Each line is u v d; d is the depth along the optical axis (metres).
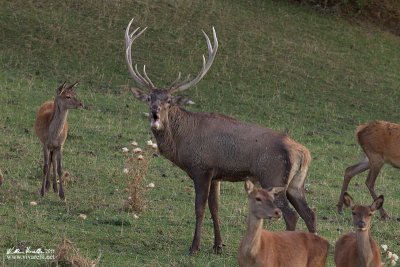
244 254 19.36
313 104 46.91
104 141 36.22
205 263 22.41
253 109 44.94
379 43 57.38
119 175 31.30
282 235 20.08
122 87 45.38
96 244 23.00
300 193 24.22
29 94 41.78
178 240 24.50
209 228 26.09
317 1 60.91
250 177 24.17
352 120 45.66
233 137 24.06
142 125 39.69
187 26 53.44
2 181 27.36
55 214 25.66
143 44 50.47
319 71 51.22
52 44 48.69
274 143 23.91
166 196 29.33
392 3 62.62
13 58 46.59
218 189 24.52
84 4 53.50
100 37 50.28
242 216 27.64
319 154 38.72
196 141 24.16
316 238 20.45
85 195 28.58
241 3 58.34
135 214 26.30
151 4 55.16
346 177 31.64
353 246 20.59
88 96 42.94
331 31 57.31
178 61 49.31
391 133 31.47
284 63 51.22
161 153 24.72
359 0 60.84
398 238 26.94
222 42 52.25
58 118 29.00
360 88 50.22
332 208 30.48
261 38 53.81
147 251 23.05
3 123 36.97
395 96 50.12
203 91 46.22
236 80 48.19
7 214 24.83
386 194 33.66
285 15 57.94
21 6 51.88
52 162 29.45
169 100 24.31
